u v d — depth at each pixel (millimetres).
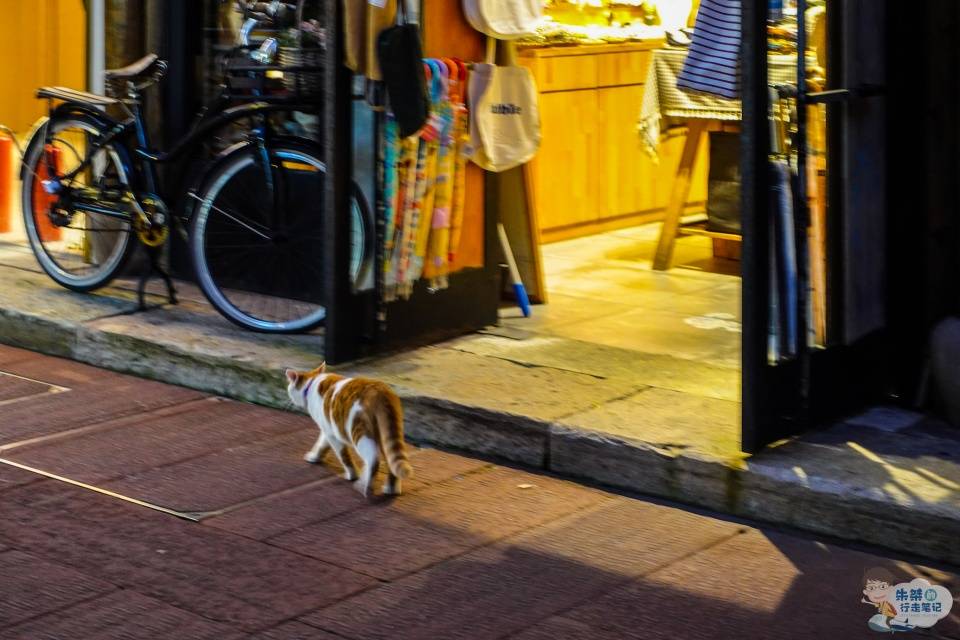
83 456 4621
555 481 4449
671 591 3598
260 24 5852
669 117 7289
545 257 7625
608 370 5230
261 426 4992
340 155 5059
